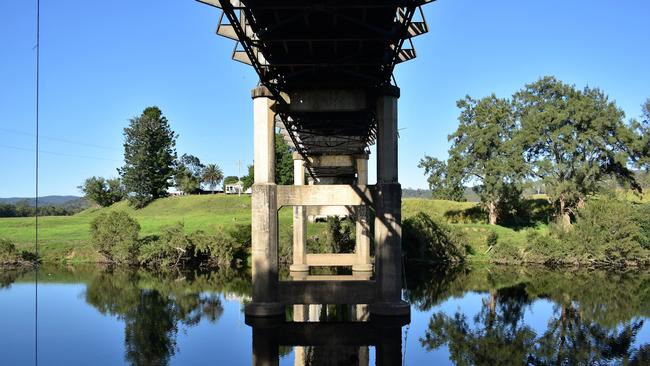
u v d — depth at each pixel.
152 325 30.55
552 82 82.56
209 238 66.75
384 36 23.55
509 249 70.38
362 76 28.55
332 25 24.27
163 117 130.50
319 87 31.36
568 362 22.66
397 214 30.06
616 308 36.47
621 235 67.81
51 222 102.94
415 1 21.11
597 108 79.75
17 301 39.66
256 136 30.58
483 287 47.41
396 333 27.91
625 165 75.94
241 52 29.50
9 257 68.38
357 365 21.94
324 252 65.31
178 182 151.75
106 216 71.56
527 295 42.44
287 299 30.41
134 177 125.06
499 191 82.25
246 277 55.47
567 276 57.03
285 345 25.47
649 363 22.48
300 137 42.69
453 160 85.56
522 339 27.02
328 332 28.00
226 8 21.11
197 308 36.12
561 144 78.00
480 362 22.56
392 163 30.20
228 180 180.25
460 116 86.69
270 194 30.23
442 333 28.19
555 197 77.38
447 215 96.31
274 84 30.58
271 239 30.27
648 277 56.50
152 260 67.31
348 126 38.00
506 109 85.19
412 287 47.34
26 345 26.16
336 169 58.97
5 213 145.75
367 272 52.47
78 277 55.69
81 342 26.64
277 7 21.44
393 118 30.34
